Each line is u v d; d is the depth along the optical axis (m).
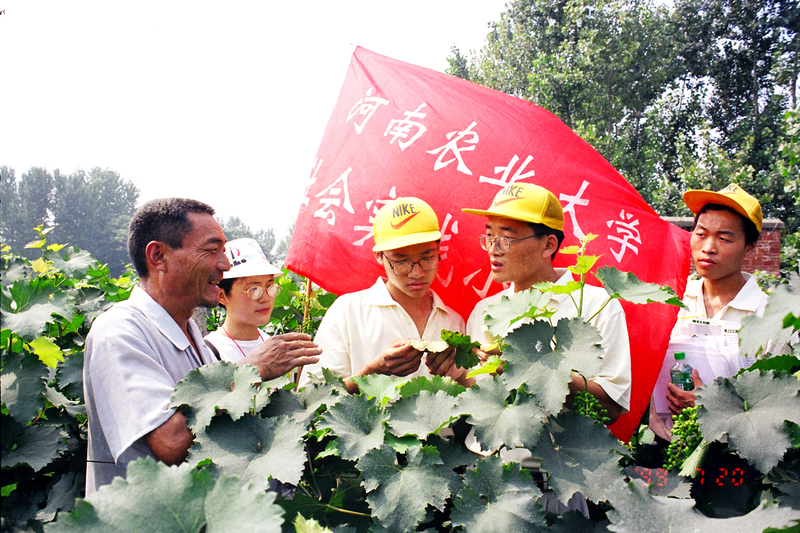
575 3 19.14
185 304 1.87
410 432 1.46
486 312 1.60
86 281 3.90
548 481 1.36
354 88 3.27
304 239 3.04
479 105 2.92
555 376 1.42
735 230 2.68
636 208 2.80
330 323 2.61
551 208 2.16
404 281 2.43
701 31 20.48
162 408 1.50
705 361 2.30
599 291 2.23
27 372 1.48
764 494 1.48
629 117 21.06
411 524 1.30
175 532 1.09
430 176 2.82
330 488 1.59
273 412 1.60
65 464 1.89
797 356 1.53
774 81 16.50
